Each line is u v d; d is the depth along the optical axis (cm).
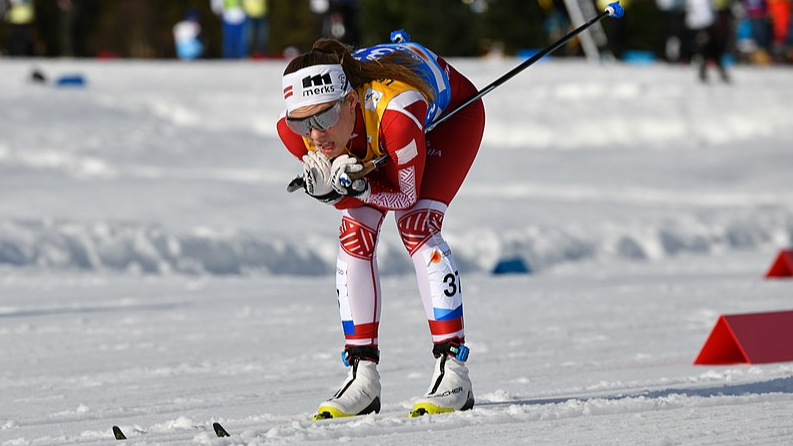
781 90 7775
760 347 1716
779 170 5959
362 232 1388
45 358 2031
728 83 8031
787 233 4397
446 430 1212
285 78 1295
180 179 5034
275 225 3950
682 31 10100
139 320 2502
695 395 1425
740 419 1230
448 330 1384
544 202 4725
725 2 8331
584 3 9744
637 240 4062
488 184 5338
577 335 2197
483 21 11481
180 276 3366
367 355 1398
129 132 6266
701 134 6938
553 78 8131
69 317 2545
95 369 1909
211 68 8812
